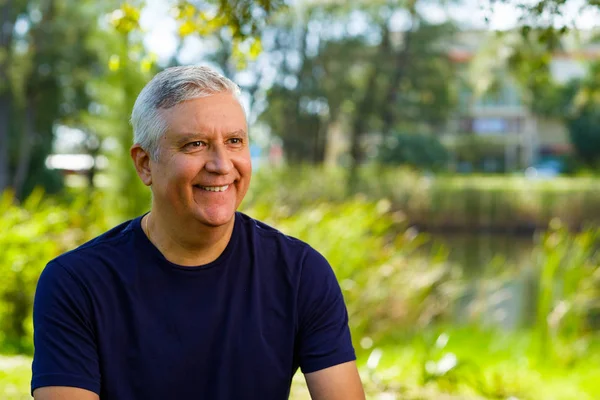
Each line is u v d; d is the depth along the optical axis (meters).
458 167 41.91
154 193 1.92
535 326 6.85
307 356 1.98
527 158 44.72
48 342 1.87
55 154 34.25
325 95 33.47
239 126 1.89
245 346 1.92
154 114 1.87
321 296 2.00
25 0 29.41
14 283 6.38
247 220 2.03
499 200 25.28
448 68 34.31
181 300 1.91
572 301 6.14
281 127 35.28
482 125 47.72
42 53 28.55
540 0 3.54
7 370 4.36
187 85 1.87
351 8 33.28
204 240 1.90
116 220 10.16
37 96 30.86
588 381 5.27
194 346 1.90
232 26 3.97
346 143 38.47
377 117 35.16
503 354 6.06
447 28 33.41
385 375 5.10
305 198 23.16
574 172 35.91
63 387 1.84
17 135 31.34
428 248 17.33
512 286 9.70
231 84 1.92
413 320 6.61
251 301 1.95
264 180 23.67
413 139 35.16
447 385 4.80
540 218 25.11
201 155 1.86
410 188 25.34
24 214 6.96
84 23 27.97
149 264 1.92
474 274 9.98
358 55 34.16
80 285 1.89
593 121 37.12
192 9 4.09
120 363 1.89
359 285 6.54
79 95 30.28
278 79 32.94
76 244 6.87
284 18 31.70
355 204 7.52
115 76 11.58
